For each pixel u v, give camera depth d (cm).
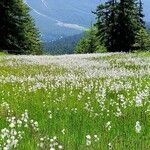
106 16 8425
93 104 1352
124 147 844
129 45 8356
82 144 868
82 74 2422
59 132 988
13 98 1569
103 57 4219
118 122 1077
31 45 9425
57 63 3394
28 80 2188
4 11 8006
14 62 3562
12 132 824
